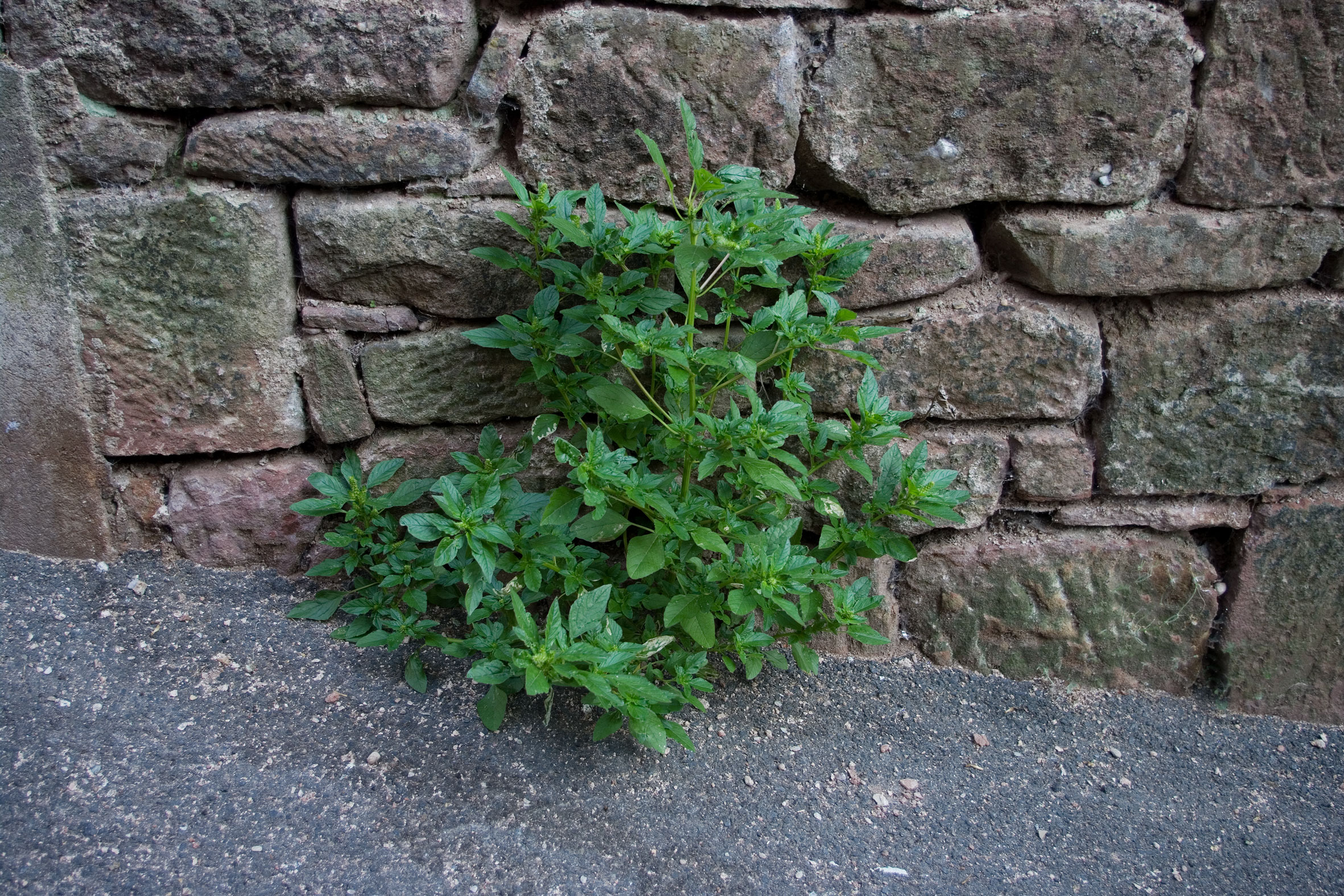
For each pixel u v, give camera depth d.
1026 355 1.18
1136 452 1.22
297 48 1.06
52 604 1.12
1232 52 1.11
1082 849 1.10
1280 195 1.14
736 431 1.02
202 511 1.18
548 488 1.22
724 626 1.21
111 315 1.11
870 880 1.03
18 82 1.05
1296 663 1.26
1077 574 1.25
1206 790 1.17
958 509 1.24
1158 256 1.15
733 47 1.09
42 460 1.14
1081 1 1.10
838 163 1.13
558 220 1.02
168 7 1.04
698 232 1.04
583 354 1.13
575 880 0.99
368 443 1.20
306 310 1.14
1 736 0.99
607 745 1.11
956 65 1.11
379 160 1.10
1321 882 1.08
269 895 0.94
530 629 0.99
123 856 0.94
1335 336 1.18
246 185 1.10
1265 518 1.23
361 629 1.15
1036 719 1.23
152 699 1.06
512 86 1.09
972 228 1.19
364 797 1.03
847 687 1.23
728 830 1.06
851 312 1.07
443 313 1.15
